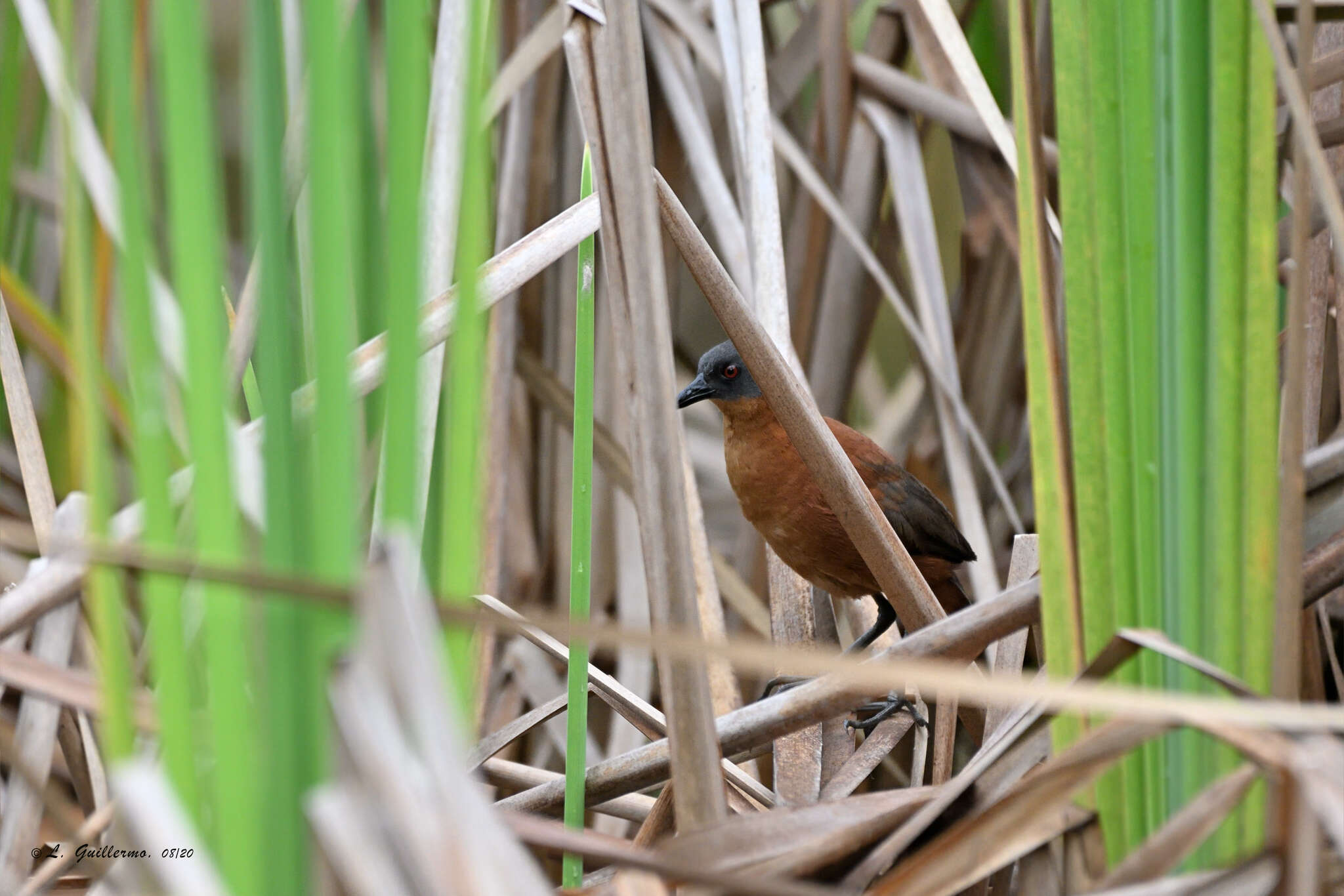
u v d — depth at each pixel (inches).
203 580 93.3
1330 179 130.4
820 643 328.8
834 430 349.4
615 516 349.7
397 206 104.7
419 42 104.6
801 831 153.9
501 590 344.5
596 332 355.6
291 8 204.1
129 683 110.3
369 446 156.2
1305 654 201.2
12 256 346.0
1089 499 152.7
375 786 89.1
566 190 360.2
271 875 105.5
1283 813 114.9
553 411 352.8
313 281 103.4
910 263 352.2
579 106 160.7
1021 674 225.5
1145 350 149.6
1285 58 131.3
